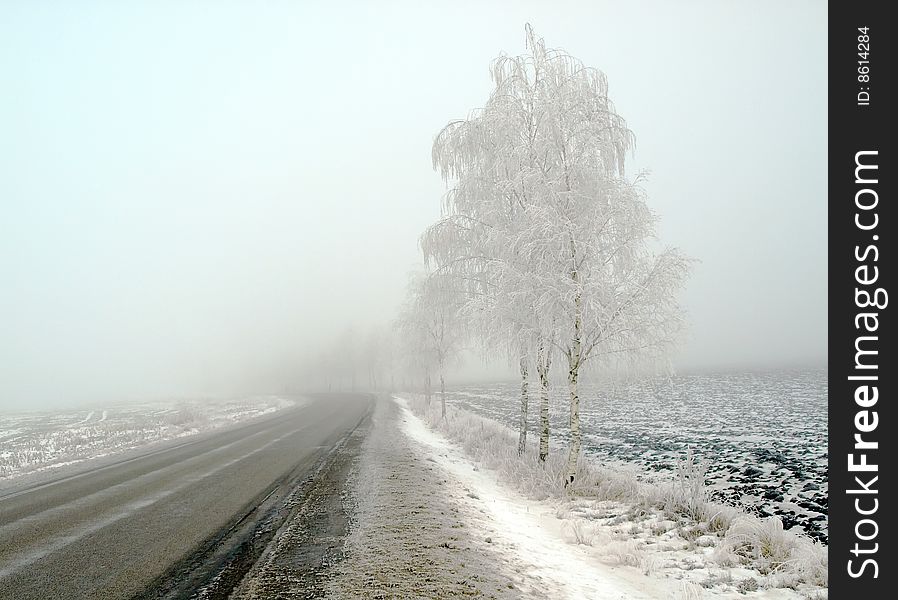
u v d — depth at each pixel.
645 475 13.43
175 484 11.43
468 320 14.52
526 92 13.61
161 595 5.19
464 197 15.00
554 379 14.19
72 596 5.23
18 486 12.35
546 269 11.95
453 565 5.88
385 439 18.77
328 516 8.12
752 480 12.02
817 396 33.88
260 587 5.28
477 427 20.28
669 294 11.48
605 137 12.33
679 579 6.30
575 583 5.96
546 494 10.75
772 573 6.45
